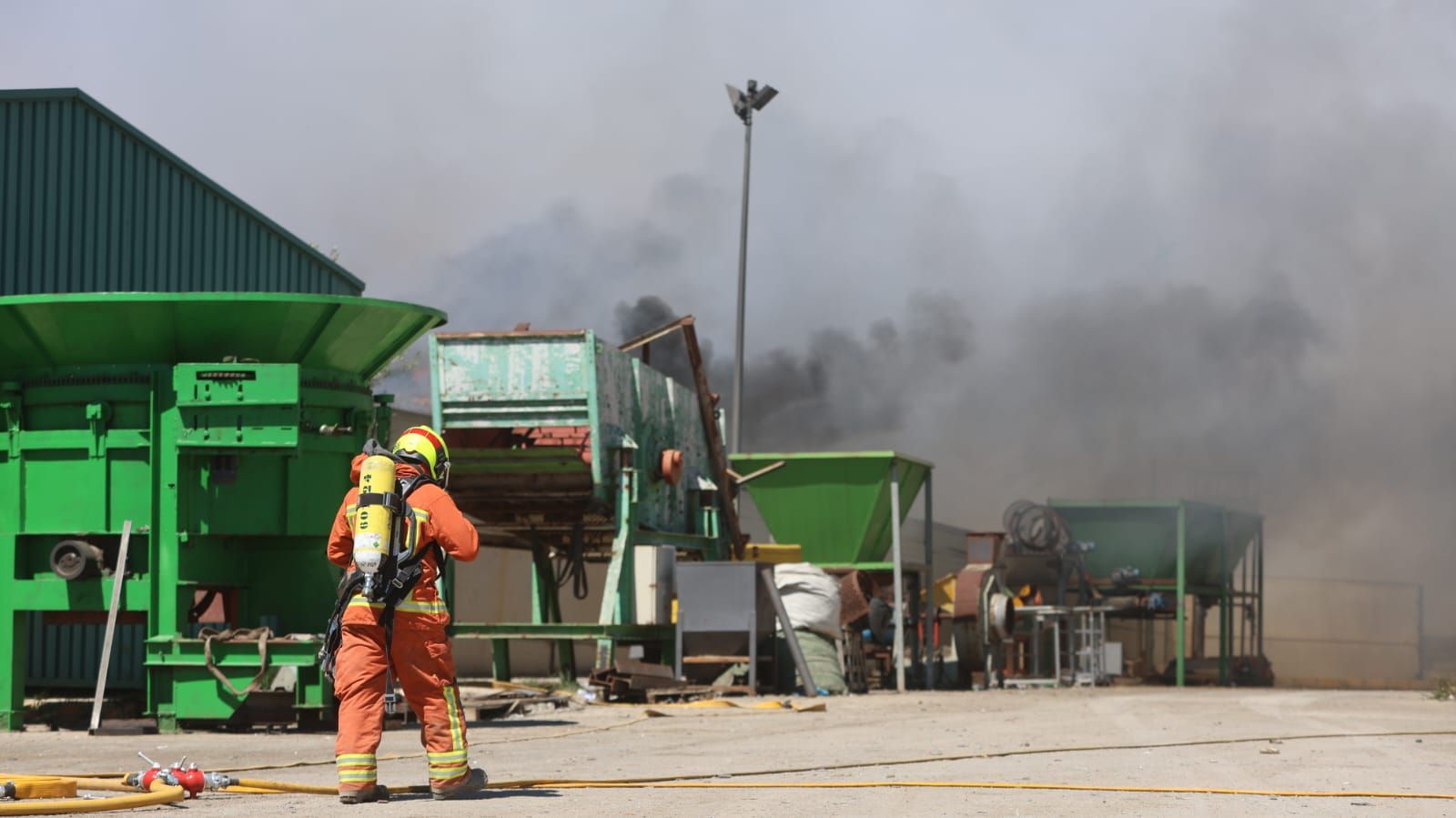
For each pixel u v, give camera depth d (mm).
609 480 20672
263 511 14312
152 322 14070
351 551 7676
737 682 21469
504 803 7297
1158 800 7766
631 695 18969
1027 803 7504
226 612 15414
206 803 7324
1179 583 35969
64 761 10711
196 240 23281
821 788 8273
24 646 14453
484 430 21406
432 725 7461
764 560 26047
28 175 21156
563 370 20281
